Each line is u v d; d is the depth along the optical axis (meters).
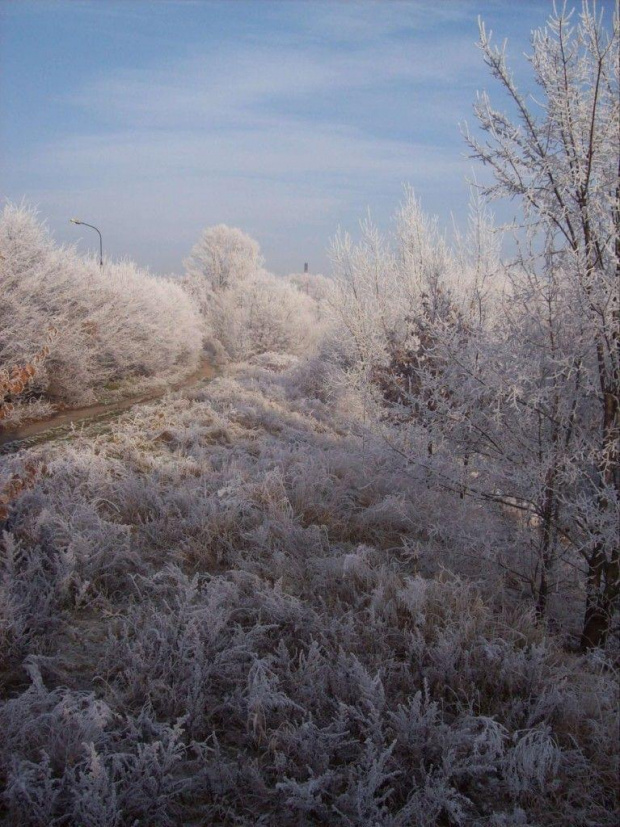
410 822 2.34
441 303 6.54
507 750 2.70
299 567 4.32
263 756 2.65
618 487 3.61
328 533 5.22
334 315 9.12
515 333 3.78
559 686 3.02
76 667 3.18
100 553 4.07
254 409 9.82
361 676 2.90
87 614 3.72
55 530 4.26
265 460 6.69
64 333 10.70
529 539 4.14
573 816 2.39
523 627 3.67
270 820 2.35
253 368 17.61
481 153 3.84
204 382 16.02
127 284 17.11
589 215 3.51
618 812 2.42
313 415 11.30
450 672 3.13
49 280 11.16
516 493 4.08
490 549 4.19
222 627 3.40
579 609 4.30
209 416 9.19
